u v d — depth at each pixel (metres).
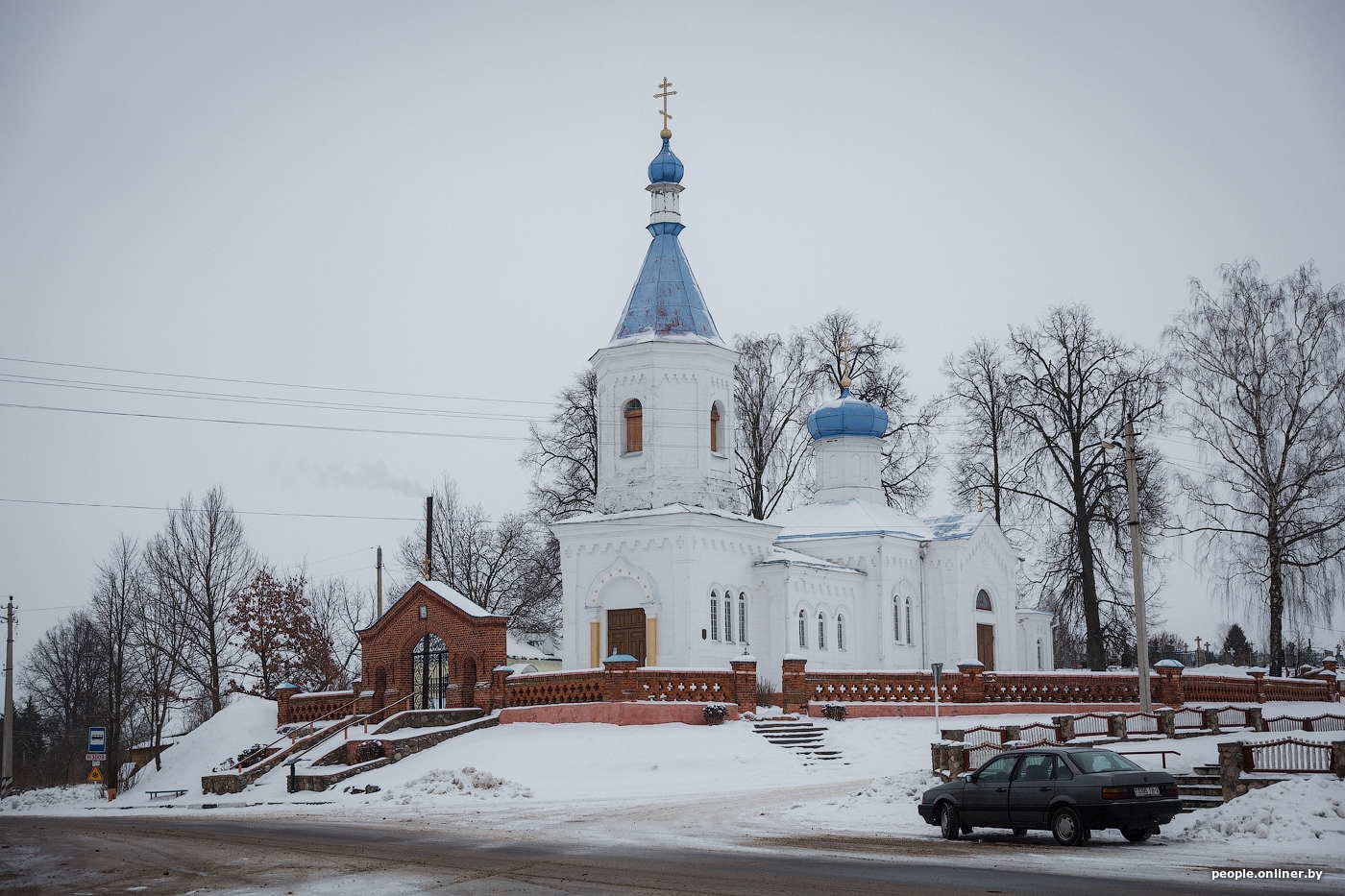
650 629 48.34
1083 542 60.69
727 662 49.78
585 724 42.25
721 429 51.41
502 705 45.94
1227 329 52.38
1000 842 23.16
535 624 75.75
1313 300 51.47
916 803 28.80
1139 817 22.20
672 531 48.47
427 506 67.56
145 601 69.06
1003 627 60.94
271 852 23.19
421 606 48.50
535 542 71.50
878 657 56.03
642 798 32.81
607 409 50.97
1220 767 26.33
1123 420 60.31
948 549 58.56
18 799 54.12
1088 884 17.48
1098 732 38.44
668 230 52.44
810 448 69.00
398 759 42.38
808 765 39.16
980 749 31.91
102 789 53.03
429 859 21.47
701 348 50.25
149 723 77.56
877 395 69.06
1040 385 62.25
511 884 18.44
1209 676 51.12
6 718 60.16
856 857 20.94
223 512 66.56
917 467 69.12
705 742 39.97
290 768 41.06
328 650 67.25
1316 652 80.00
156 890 18.94
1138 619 39.94
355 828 27.56
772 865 19.81
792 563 51.59
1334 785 23.42
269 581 64.31
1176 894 16.44
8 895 18.98
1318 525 50.22
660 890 17.47
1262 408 51.41
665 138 52.66
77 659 89.56
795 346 70.06
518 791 34.69
